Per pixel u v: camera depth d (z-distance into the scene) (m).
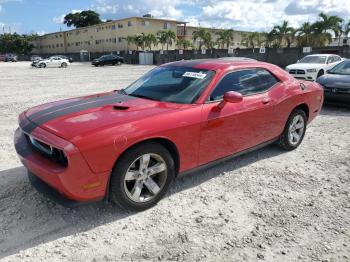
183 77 4.22
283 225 3.23
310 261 2.71
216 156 4.03
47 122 3.25
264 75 4.79
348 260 2.73
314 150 5.50
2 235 3.01
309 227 3.20
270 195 3.86
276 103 4.70
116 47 68.69
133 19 62.34
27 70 31.03
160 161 3.46
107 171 3.05
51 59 38.47
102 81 18.02
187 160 3.72
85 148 2.88
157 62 47.44
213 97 3.95
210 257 2.75
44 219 3.28
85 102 3.85
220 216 3.39
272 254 2.80
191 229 3.15
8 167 4.59
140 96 4.12
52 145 2.93
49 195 3.19
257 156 5.14
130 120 3.23
